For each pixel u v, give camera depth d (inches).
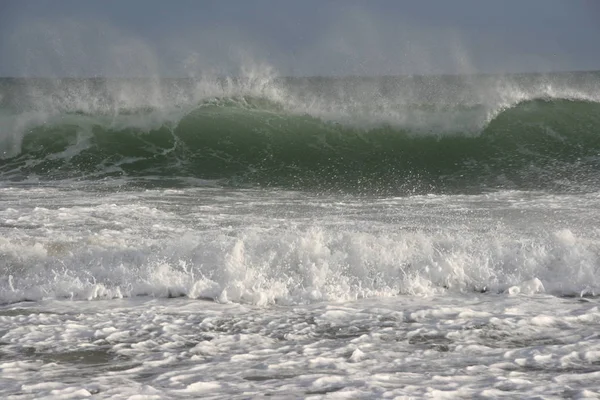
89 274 1141.1
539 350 763.4
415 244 1218.6
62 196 1813.5
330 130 2534.5
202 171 2272.4
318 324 899.4
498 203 1691.7
